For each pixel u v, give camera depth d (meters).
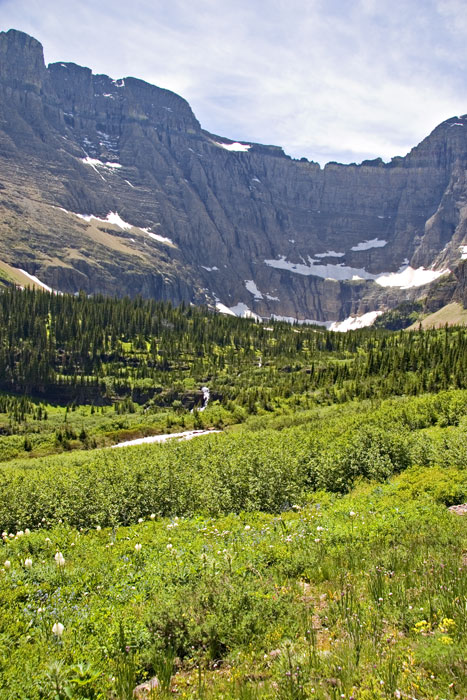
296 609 9.22
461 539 12.75
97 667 7.63
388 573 10.83
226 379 161.00
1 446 87.00
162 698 6.84
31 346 173.62
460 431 34.00
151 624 8.82
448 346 121.94
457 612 8.32
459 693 6.21
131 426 105.62
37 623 9.68
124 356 183.75
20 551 17.30
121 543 16.44
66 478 32.44
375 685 6.50
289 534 14.91
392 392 90.50
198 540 14.84
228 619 8.68
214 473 26.86
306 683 6.73
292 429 55.97
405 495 20.08
